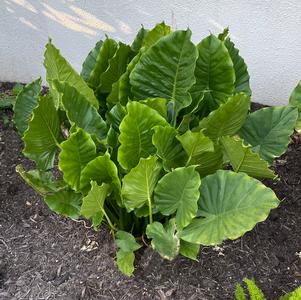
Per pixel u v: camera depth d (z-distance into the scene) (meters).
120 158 0.98
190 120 1.14
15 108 1.22
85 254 1.21
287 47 1.57
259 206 0.92
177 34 1.01
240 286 1.04
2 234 1.29
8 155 1.57
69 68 1.05
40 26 1.75
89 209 1.00
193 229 0.98
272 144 1.14
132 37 1.69
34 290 1.14
